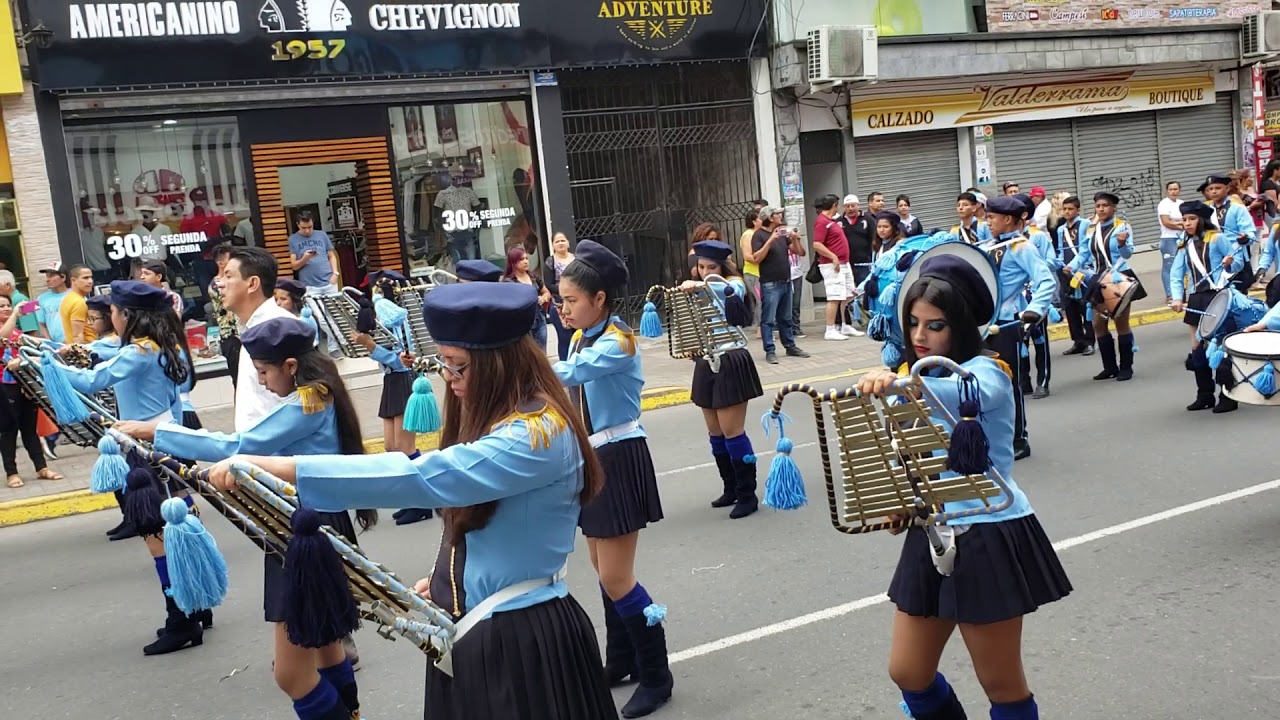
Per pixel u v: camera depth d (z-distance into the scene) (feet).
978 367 10.36
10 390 30.99
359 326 26.02
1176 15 63.57
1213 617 16.66
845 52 51.60
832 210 48.78
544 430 8.57
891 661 10.89
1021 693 10.59
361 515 14.33
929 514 10.18
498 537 8.79
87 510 29.84
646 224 52.01
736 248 54.03
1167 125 66.39
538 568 8.93
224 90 42.16
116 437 12.17
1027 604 10.09
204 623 19.69
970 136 59.26
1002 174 60.80
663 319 53.21
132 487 12.98
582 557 22.43
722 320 23.40
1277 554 18.98
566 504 9.00
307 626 7.95
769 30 53.16
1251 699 14.08
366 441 34.96
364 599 8.70
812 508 24.22
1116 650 15.81
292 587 7.97
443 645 8.77
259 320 15.01
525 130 48.88
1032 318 26.09
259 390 13.42
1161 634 16.21
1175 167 66.85
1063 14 59.82
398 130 46.24
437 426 20.21
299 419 12.57
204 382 42.11
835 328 48.83
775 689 15.37
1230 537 20.10
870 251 49.98
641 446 15.12
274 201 43.65
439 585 9.29
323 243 43.80
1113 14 61.52
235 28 41.88
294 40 42.96
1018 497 10.51
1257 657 15.24
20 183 39.11
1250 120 68.39
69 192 40.11
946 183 59.47
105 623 20.49
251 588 21.85
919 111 57.52
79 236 40.47
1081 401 33.81
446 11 45.68
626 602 14.87
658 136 51.93
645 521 14.96
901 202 50.47
